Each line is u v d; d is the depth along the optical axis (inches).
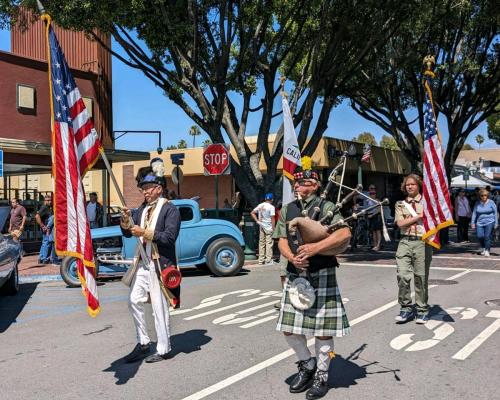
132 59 593.3
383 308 311.1
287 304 174.6
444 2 664.4
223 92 576.4
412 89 1004.6
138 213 216.5
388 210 779.4
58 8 509.7
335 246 165.9
